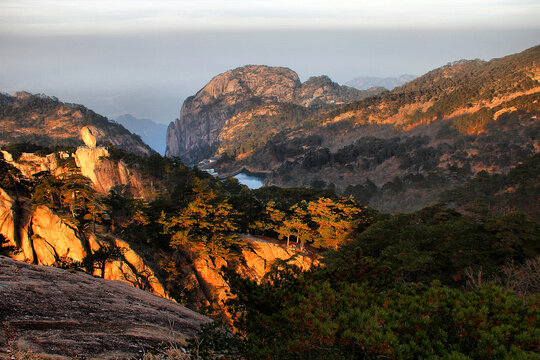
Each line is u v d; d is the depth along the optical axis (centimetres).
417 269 2086
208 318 1094
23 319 574
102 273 2975
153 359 604
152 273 3077
